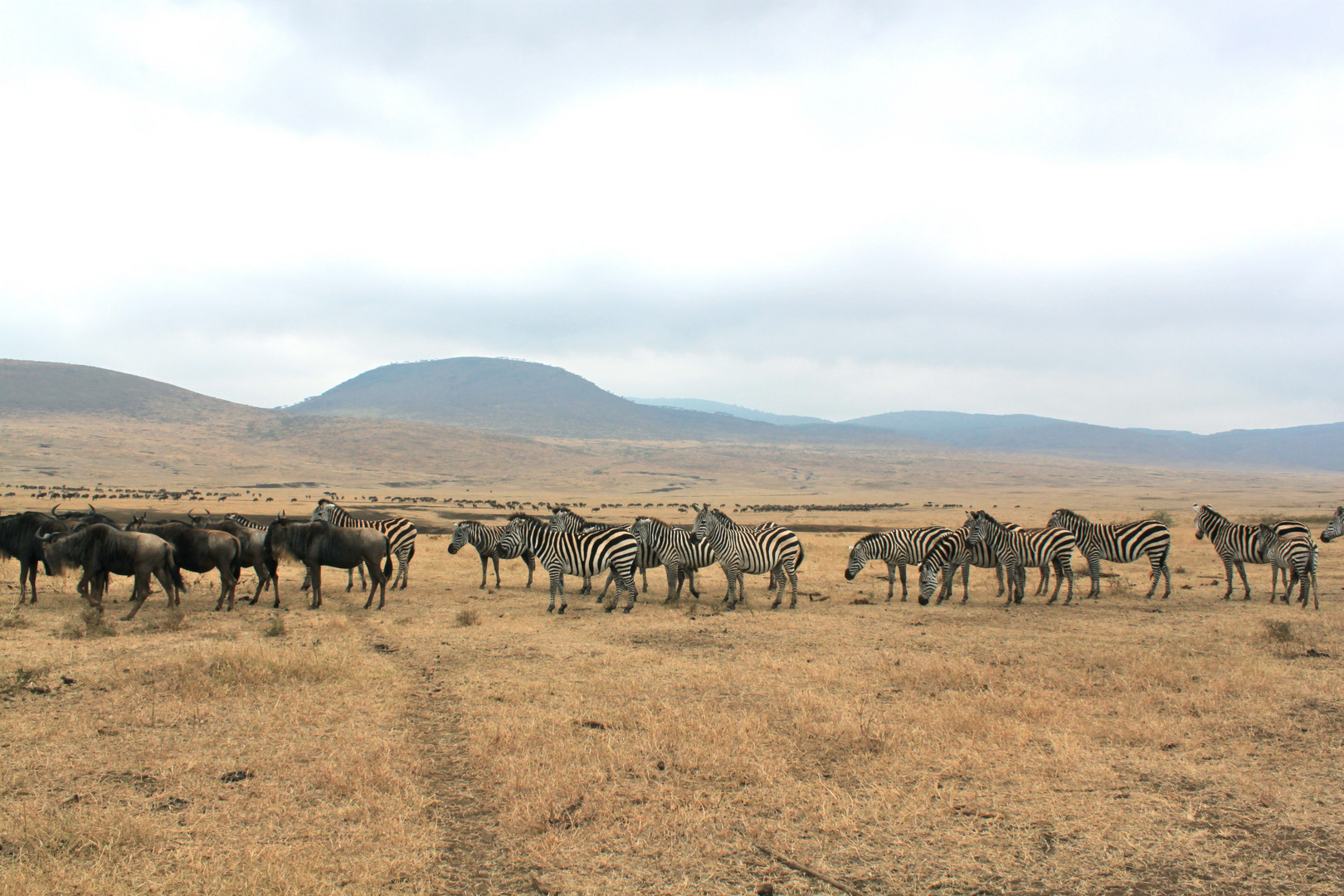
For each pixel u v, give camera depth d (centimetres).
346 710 905
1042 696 970
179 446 16962
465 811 659
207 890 511
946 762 755
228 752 767
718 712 913
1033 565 1878
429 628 1460
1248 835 614
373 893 519
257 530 1777
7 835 577
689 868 563
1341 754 785
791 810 653
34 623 1398
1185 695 974
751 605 1814
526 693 998
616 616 1628
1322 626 1481
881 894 531
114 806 637
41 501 7069
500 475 18300
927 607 1775
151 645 1215
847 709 921
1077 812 652
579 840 602
